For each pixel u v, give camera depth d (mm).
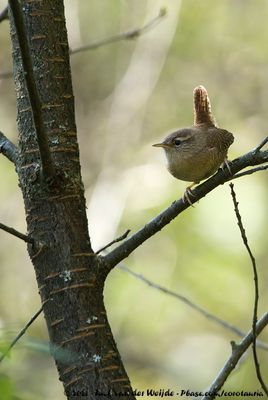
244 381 11312
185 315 12562
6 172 12953
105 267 4648
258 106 14586
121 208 12258
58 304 4496
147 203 12539
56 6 4914
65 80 4867
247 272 12328
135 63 13164
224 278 12422
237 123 14422
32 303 12781
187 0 14305
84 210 4695
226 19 14578
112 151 13195
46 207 4602
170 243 12562
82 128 13930
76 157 4777
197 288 12453
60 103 4812
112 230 11961
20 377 9711
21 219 12922
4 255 12891
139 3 13531
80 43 13773
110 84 14133
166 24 13055
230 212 11953
